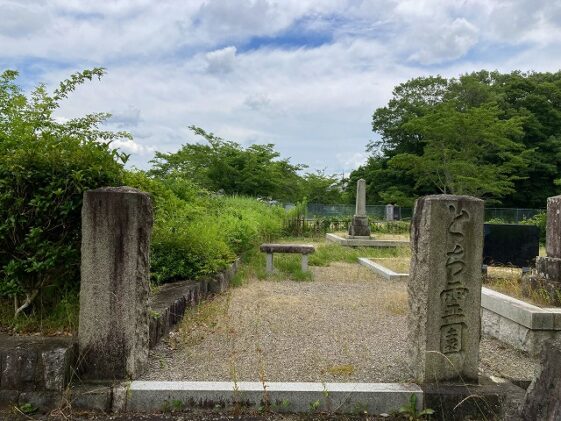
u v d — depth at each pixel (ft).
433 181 101.81
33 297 13.60
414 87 125.59
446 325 12.08
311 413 11.32
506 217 100.83
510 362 15.28
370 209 108.58
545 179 108.68
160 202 20.90
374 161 127.85
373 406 11.44
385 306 22.13
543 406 7.88
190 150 73.05
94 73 17.95
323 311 20.93
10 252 13.51
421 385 11.88
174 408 11.22
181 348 14.99
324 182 114.01
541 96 109.29
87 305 11.71
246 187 73.20
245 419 10.95
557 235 18.76
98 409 11.12
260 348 15.26
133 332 11.83
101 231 11.70
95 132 16.96
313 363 13.87
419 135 113.91
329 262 38.37
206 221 29.60
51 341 11.73
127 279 11.76
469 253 12.14
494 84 119.34
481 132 89.45
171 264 21.35
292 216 66.18
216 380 12.26
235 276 28.30
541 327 15.62
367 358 14.43
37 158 13.30
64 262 13.64
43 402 11.03
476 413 11.41
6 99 19.66
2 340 11.80
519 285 20.44
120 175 14.66
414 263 12.71
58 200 13.30
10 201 13.12
